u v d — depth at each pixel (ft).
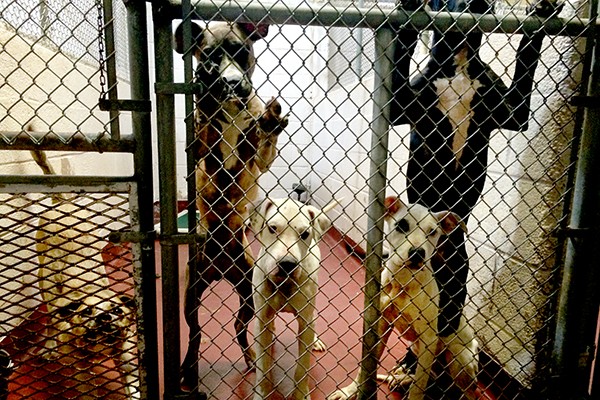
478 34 4.05
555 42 4.39
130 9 2.78
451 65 4.19
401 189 7.97
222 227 4.57
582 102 3.37
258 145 4.35
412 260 3.91
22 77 6.12
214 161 4.35
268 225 4.22
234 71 3.97
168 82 2.86
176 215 3.02
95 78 9.93
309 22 2.95
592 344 3.73
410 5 3.12
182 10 2.79
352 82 11.33
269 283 4.19
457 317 4.29
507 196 5.22
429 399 4.67
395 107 4.04
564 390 3.74
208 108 4.03
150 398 3.20
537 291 3.79
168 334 3.10
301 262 4.01
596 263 3.58
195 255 3.11
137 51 2.82
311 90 14.01
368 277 3.38
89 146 2.83
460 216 4.47
